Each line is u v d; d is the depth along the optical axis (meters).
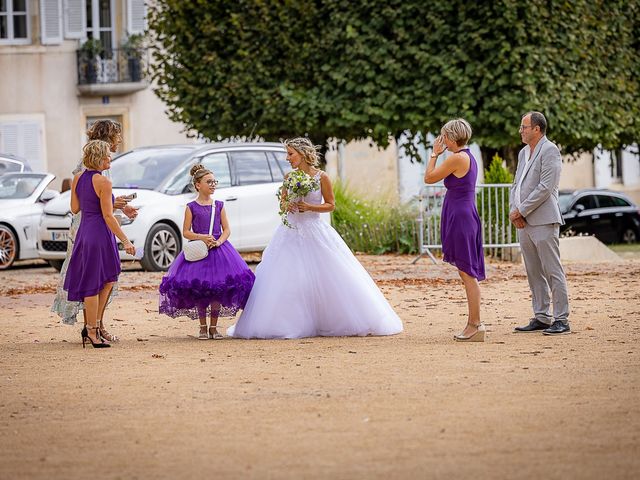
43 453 9.40
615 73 37.44
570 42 35.31
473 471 8.51
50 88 50.59
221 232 16.31
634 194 61.72
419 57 34.56
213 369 13.27
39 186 31.09
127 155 29.14
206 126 37.53
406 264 29.00
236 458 9.03
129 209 15.87
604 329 16.02
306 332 16.05
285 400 11.24
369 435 9.68
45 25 50.44
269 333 15.97
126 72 50.97
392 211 34.50
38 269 29.97
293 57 36.16
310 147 16.34
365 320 16.03
